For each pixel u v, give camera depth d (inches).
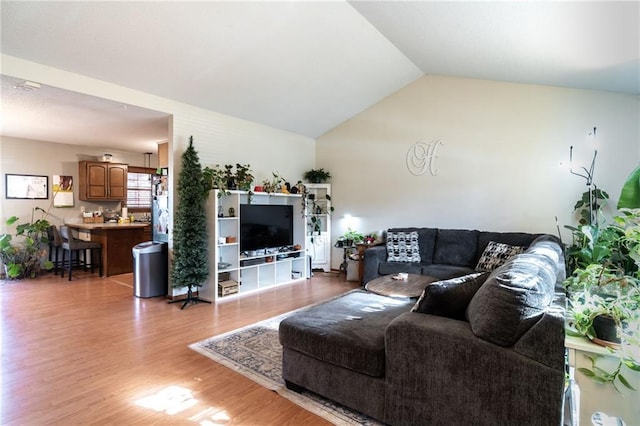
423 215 214.5
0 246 215.6
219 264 182.7
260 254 198.1
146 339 122.2
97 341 120.1
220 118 194.2
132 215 278.2
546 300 64.1
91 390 88.7
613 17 91.4
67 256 253.6
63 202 253.4
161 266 181.8
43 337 123.2
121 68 139.4
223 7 122.2
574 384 60.0
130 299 174.2
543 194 177.8
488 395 62.6
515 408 60.2
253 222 196.2
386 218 228.7
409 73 205.9
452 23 129.8
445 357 66.7
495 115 190.5
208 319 144.4
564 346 57.0
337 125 249.1
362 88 208.7
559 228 173.8
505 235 177.0
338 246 234.5
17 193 233.1
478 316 65.5
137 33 123.3
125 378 95.0
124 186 280.4
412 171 218.2
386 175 228.5
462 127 200.5
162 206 195.3
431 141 211.0
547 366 57.7
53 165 249.4
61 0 104.1
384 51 176.6
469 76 193.9
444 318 74.3
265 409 81.5
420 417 69.7
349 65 180.9
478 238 186.5
